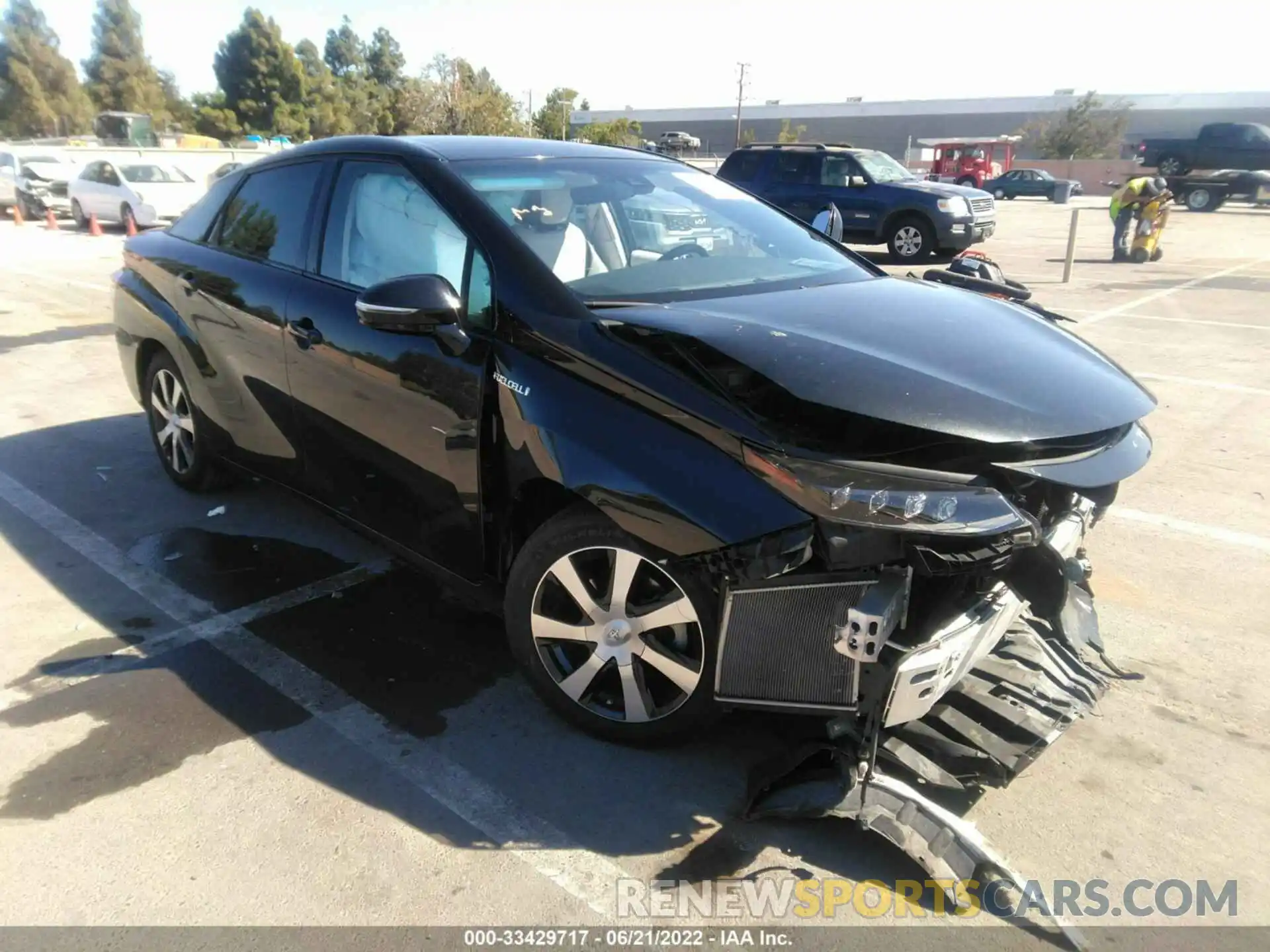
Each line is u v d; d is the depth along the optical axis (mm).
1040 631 3178
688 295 3195
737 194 4227
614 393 2699
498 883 2445
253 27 61312
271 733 3033
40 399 6867
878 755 2600
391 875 2465
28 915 2311
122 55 77562
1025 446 2506
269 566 4203
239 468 4363
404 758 2924
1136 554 4426
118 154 25859
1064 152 64250
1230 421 6430
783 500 2410
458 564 3242
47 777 2809
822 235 4172
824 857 2547
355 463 3516
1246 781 2879
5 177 21766
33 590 3969
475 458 2986
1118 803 2775
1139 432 2992
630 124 56812
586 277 3141
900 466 2424
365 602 3885
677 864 2518
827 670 2469
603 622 2832
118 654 3479
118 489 5086
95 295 11492
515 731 3062
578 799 2754
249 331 3895
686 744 2992
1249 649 3619
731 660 2570
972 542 2357
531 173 3543
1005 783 2631
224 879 2436
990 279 4754
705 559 2510
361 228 3555
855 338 2814
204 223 4508
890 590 2332
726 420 2516
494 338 2963
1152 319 10180
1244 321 10102
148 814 2660
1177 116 71375
